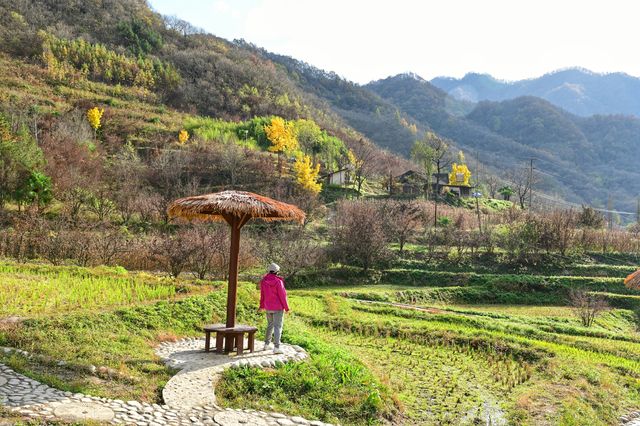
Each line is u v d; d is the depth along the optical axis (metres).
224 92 122.38
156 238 30.97
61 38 113.00
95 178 48.00
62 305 13.96
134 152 65.56
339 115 184.00
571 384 14.12
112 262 27.19
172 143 75.94
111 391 8.68
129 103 94.75
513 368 15.68
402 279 38.97
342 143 97.00
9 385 8.12
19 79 86.81
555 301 35.50
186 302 16.19
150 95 105.94
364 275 38.97
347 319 20.78
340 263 40.91
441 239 47.75
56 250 25.64
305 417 9.27
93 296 15.55
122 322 13.30
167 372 10.25
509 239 45.09
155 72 116.25
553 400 12.49
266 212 12.27
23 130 46.31
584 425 11.08
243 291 18.92
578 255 45.59
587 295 34.53
